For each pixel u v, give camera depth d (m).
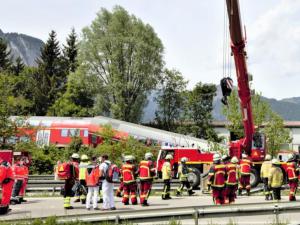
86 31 67.06
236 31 21.00
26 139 35.28
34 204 18.59
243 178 22.75
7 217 14.39
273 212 9.91
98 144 42.59
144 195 17.83
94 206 16.52
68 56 84.50
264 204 9.93
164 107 71.31
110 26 65.81
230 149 26.28
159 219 9.96
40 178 29.20
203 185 23.27
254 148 25.84
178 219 9.91
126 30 67.00
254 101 45.00
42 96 76.94
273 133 44.22
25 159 21.89
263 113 44.47
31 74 80.38
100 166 16.44
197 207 9.81
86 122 46.59
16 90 73.38
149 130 45.34
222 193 16.67
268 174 21.11
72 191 17.56
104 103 66.19
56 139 46.56
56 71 82.81
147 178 17.83
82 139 44.75
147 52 65.44
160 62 67.81
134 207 17.25
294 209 9.97
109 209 16.38
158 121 71.31
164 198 20.53
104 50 65.06
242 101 23.70
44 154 37.66
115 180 16.36
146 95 68.19
